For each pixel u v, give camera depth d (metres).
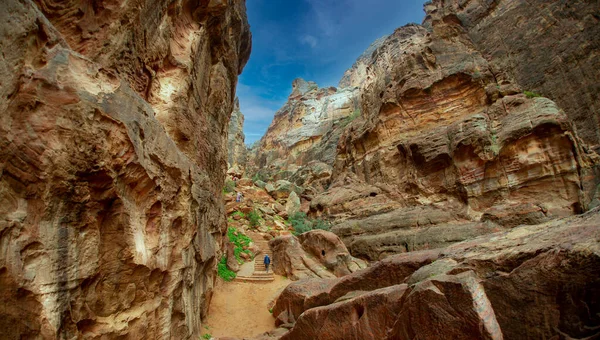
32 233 3.95
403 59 26.72
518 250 5.52
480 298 5.07
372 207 23.23
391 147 24.75
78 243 4.66
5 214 3.66
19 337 3.77
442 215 18.95
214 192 14.64
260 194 36.47
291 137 60.94
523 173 16.94
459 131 19.80
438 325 5.23
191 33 11.82
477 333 4.78
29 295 3.82
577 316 4.25
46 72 4.30
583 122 18.86
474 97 21.69
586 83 19.30
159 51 9.38
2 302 3.62
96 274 4.99
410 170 22.77
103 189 5.05
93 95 4.88
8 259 3.62
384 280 9.27
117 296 5.43
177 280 7.49
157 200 6.50
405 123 24.58
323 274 17.17
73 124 4.48
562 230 5.79
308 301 11.21
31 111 4.08
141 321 5.95
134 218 5.77
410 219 19.91
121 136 5.30
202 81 12.98
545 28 22.41
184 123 10.20
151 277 6.39
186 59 10.97
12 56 3.82
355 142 28.86
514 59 23.50
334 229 23.36
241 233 24.19
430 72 24.33
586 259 4.33
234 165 44.69
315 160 46.88
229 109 19.67
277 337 10.30
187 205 8.27
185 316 8.08
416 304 5.65
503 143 17.62
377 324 6.73
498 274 5.36
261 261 20.41
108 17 6.90
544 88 21.20
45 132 4.16
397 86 25.80
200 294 10.66
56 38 4.63
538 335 4.56
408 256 9.31
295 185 40.75
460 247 7.60
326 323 7.90
